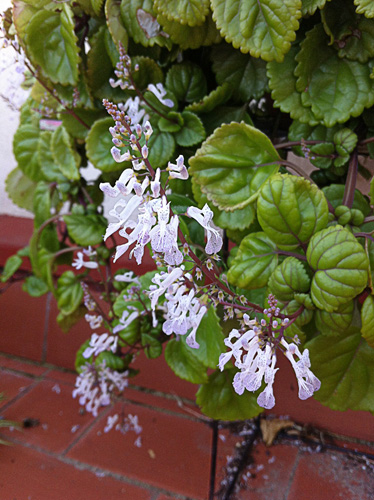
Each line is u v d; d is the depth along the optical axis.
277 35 0.20
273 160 0.21
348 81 0.23
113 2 0.24
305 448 0.32
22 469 0.31
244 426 0.35
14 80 0.31
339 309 0.19
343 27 0.22
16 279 0.38
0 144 0.47
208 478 0.30
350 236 0.17
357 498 0.28
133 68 0.25
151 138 0.25
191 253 0.16
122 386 0.29
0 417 0.35
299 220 0.19
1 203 0.51
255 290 0.23
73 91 0.27
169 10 0.22
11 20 0.27
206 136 0.26
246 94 0.26
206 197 0.22
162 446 0.33
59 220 0.36
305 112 0.23
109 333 0.29
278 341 0.15
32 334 0.43
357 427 0.33
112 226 0.14
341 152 0.23
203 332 0.23
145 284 0.25
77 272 0.40
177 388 0.38
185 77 0.26
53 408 0.37
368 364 0.21
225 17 0.21
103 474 0.30
